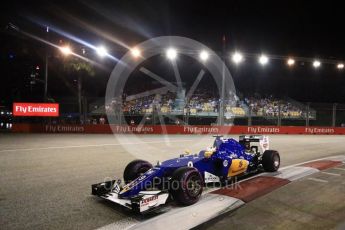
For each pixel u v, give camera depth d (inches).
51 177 291.7
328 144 629.6
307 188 254.1
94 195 231.0
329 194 237.6
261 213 197.5
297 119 1068.5
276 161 315.6
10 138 706.2
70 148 514.0
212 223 182.1
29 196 230.7
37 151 472.7
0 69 1202.0
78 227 175.0
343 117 1163.9
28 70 1234.0
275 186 257.9
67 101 1038.4
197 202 212.4
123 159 398.0
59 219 186.2
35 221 182.9
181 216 187.3
